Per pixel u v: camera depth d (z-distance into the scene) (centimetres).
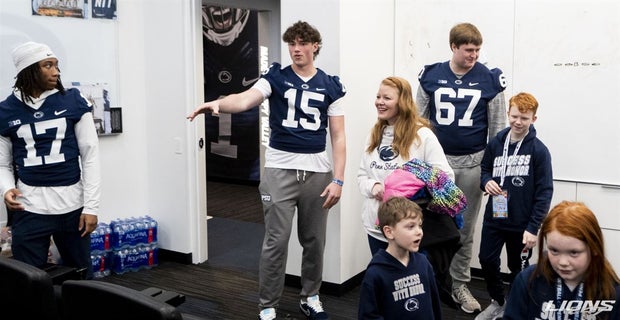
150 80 462
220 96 778
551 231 166
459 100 345
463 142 347
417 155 284
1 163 305
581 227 162
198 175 459
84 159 315
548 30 379
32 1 392
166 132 461
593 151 373
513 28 390
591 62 367
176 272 445
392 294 227
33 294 198
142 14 459
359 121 399
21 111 299
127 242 443
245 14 739
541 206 306
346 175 387
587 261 165
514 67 393
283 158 330
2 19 379
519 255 330
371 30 405
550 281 174
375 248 292
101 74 435
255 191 759
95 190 315
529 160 310
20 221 305
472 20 403
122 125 453
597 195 374
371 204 290
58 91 306
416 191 274
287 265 412
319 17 375
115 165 452
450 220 281
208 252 497
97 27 430
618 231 370
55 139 304
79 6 417
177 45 446
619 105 362
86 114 313
